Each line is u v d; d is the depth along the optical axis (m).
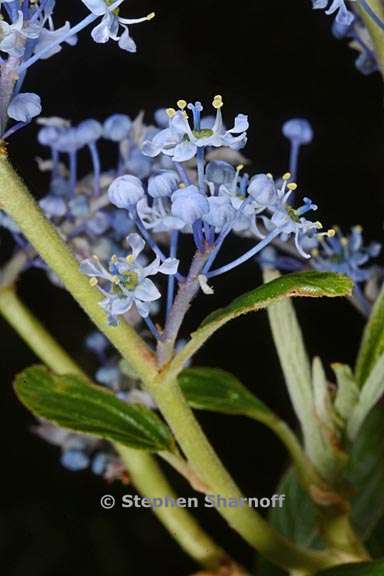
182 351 0.14
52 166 0.17
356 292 0.17
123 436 0.15
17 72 0.13
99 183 0.17
